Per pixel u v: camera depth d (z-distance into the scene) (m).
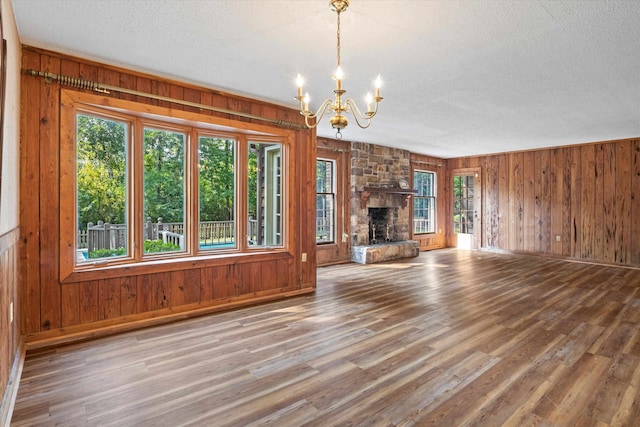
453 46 2.73
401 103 4.22
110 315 3.20
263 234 4.44
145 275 3.40
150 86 3.37
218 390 2.17
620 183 6.44
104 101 3.11
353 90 3.79
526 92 3.78
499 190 8.06
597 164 6.70
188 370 2.42
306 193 4.62
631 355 2.63
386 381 2.27
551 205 7.27
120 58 2.99
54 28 2.50
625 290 4.57
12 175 2.30
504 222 7.98
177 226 3.79
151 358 2.61
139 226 3.47
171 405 2.01
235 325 3.31
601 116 4.77
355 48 2.78
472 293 4.42
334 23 2.41
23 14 2.30
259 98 4.06
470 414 1.92
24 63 2.76
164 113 3.44
